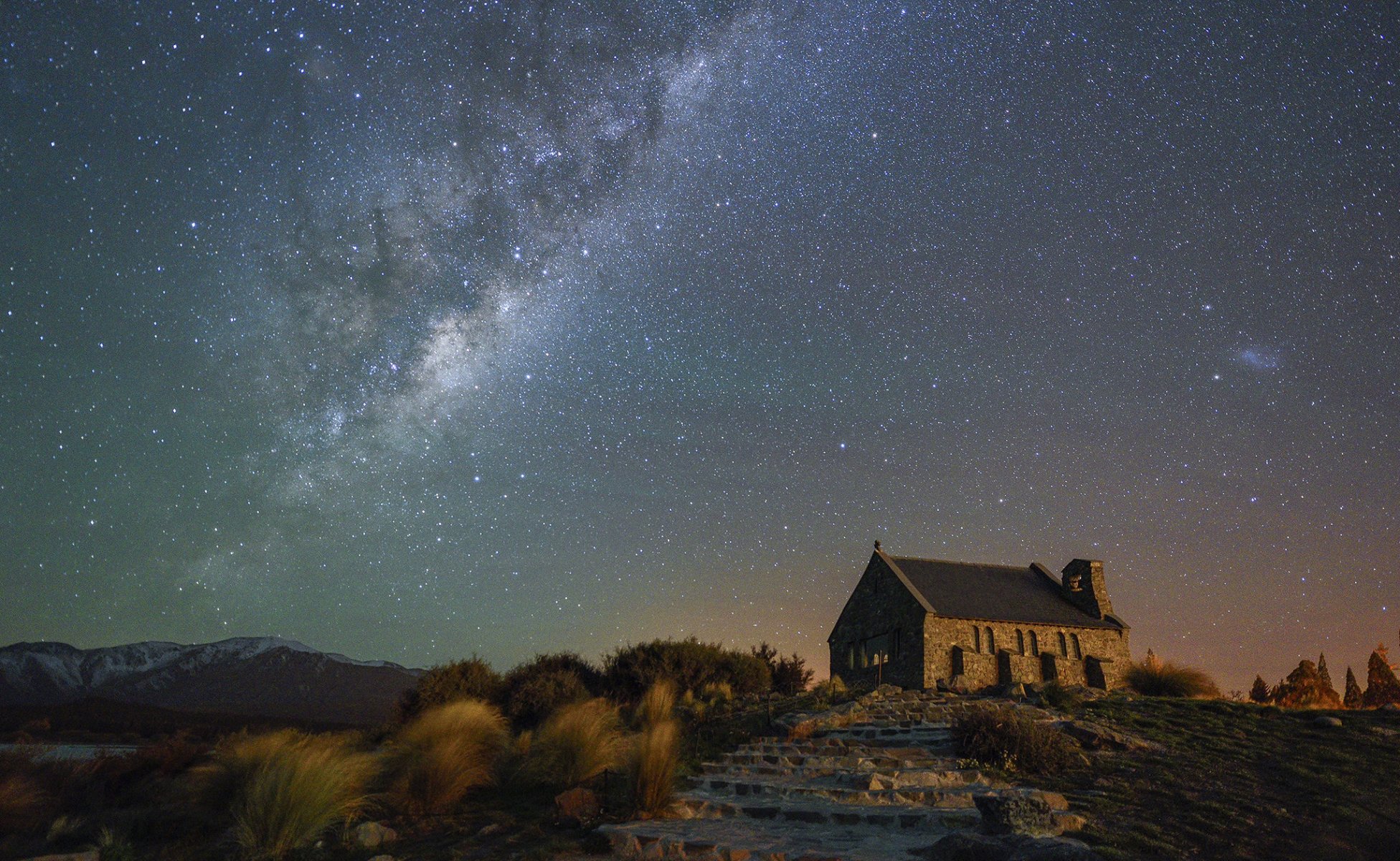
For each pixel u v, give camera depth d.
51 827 13.12
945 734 17.97
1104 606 40.44
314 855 11.10
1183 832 11.45
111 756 19.91
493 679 29.61
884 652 39.50
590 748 15.03
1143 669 28.05
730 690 29.75
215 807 13.79
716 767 17.09
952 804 13.30
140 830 13.04
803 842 11.07
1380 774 14.27
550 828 12.39
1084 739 17.09
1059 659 37.59
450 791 13.84
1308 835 11.27
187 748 19.62
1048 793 12.69
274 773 12.13
